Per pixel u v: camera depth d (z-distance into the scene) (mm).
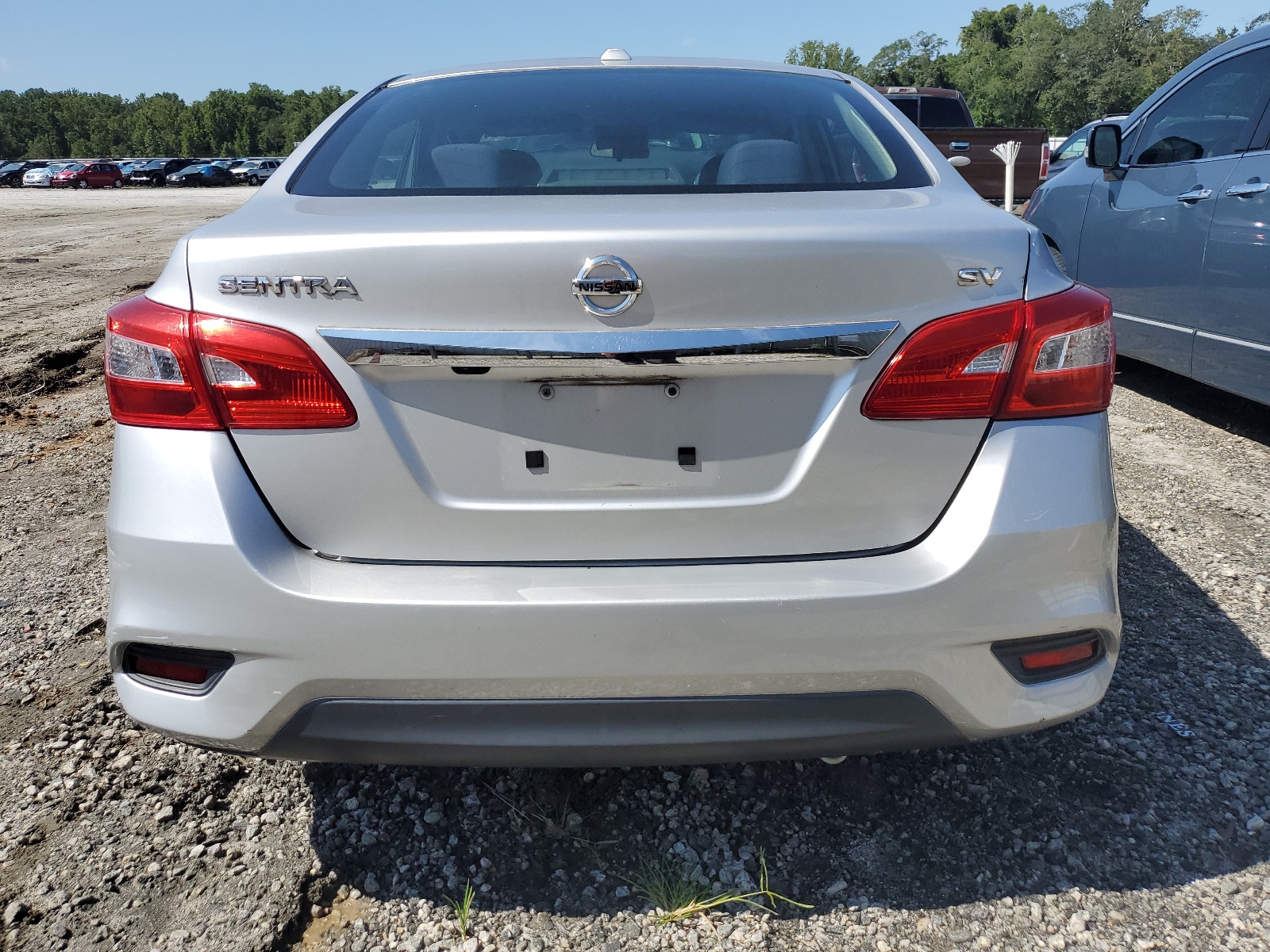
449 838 1979
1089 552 1611
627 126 2152
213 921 1760
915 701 1596
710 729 1593
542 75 2455
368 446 1562
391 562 1594
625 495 1589
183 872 1882
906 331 1548
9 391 5875
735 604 1529
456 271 1505
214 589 1558
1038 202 5863
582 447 1578
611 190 1846
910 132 2178
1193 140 4457
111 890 1834
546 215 1600
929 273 1545
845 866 1887
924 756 2205
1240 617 2799
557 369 1526
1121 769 2143
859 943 1707
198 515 1562
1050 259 1671
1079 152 12477
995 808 2031
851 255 1521
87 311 8625
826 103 2324
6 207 28906
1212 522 3527
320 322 1536
